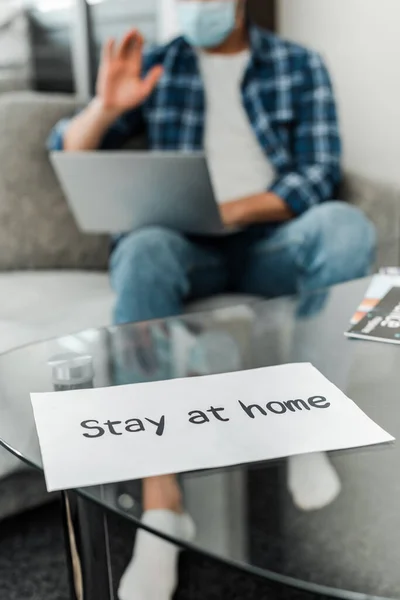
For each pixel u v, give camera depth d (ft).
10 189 5.14
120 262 4.04
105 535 2.01
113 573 2.19
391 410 1.92
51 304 4.15
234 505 1.49
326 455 1.67
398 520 1.45
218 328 2.84
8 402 2.03
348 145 6.71
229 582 2.85
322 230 4.26
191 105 5.25
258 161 5.21
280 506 1.48
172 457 1.62
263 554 1.36
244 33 5.41
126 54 4.70
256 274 4.76
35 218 5.16
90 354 2.50
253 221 4.70
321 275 4.28
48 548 3.67
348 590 1.28
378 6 6.11
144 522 1.42
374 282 3.20
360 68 6.41
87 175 4.18
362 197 4.74
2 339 3.54
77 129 4.89
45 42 7.20
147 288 3.91
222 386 2.04
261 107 5.25
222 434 1.73
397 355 2.40
